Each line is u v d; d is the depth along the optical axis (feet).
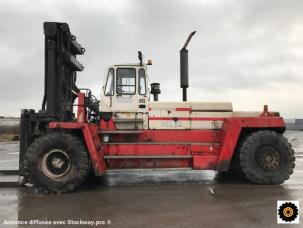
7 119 157.89
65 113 29.71
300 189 26.78
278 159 28.63
